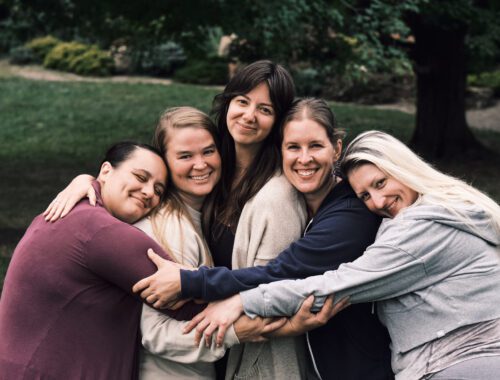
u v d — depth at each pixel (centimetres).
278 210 228
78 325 210
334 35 814
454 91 1073
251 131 236
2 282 500
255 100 234
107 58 2059
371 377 233
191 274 212
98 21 813
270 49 775
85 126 1312
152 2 704
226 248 244
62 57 2094
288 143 229
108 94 1650
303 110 229
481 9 898
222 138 249
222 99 245
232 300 215
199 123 236
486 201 225
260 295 213
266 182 238
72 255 210
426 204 222
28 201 780
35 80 1869
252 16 661
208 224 247
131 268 208
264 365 234
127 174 228
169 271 210
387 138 232
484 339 208
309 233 225
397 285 215
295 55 947
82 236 211
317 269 221
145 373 226
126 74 2073
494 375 199
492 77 1656
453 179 232
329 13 698
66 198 224
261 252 228
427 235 215
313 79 1659
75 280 211
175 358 221
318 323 216
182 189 238
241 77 236
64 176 926
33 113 1427
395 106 1609
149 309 220
